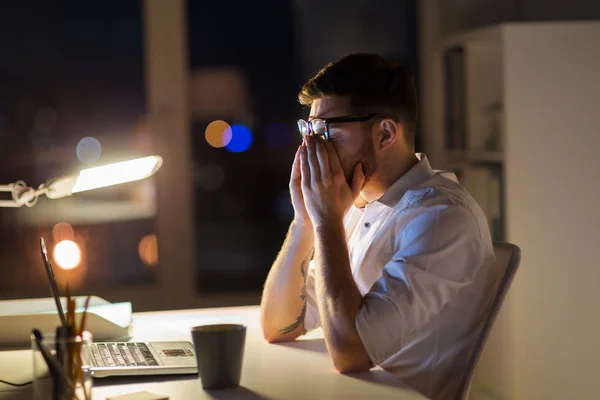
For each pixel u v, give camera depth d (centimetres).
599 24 272
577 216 274
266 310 165
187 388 125
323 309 142
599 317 274
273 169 375
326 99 160
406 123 162
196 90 353
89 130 342
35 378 106
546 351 271
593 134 274
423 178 162
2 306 177
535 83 272
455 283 145
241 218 372
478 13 344
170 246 347
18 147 338
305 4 367
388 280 143
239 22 359
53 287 133
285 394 121
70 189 162
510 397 266
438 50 354
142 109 343
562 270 273
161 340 164
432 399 150
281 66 367
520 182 272
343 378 131
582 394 273
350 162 158
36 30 338
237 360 124
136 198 346
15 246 340
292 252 168
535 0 330
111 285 345
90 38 341
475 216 151
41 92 339
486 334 147
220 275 370
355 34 371
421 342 149
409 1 370
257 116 367
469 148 305
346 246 150
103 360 137
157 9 340
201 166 358
